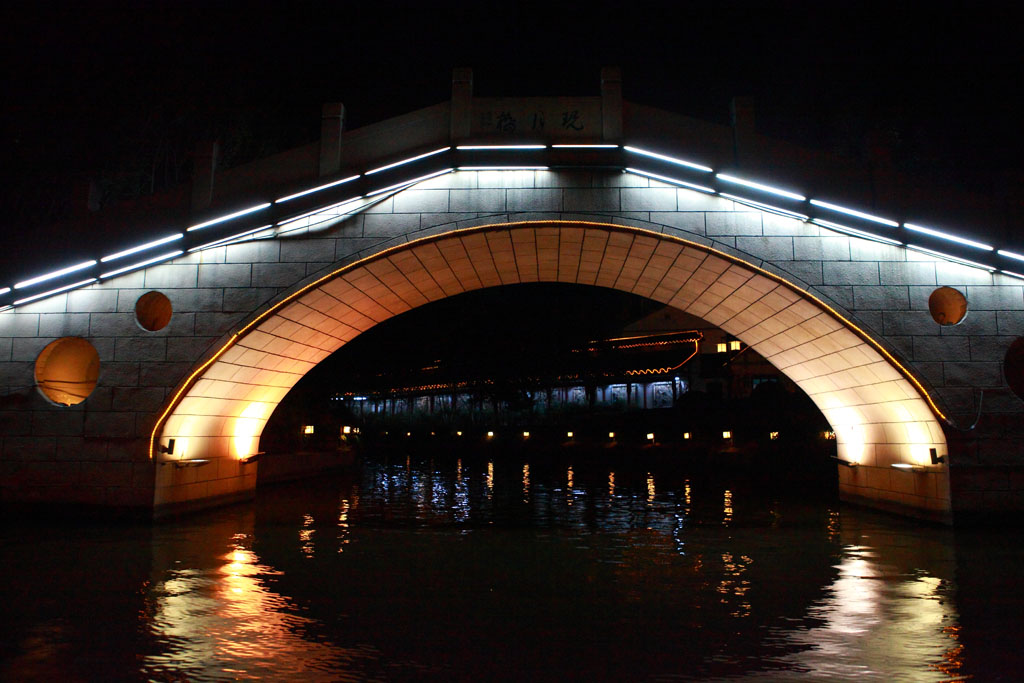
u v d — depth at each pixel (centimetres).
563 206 1512
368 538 1430
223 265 1540
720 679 643
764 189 1494
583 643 745
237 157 2417
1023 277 1496
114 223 1527
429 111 1528
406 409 7788
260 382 1888
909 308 1494
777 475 3297
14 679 635
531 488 2717
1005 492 1457
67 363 1650
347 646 734
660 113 1511
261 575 1070
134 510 1505
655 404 5588
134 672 654
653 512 1905
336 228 1533
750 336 1998
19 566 1115
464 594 957
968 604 905
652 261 1683
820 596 948
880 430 1806
